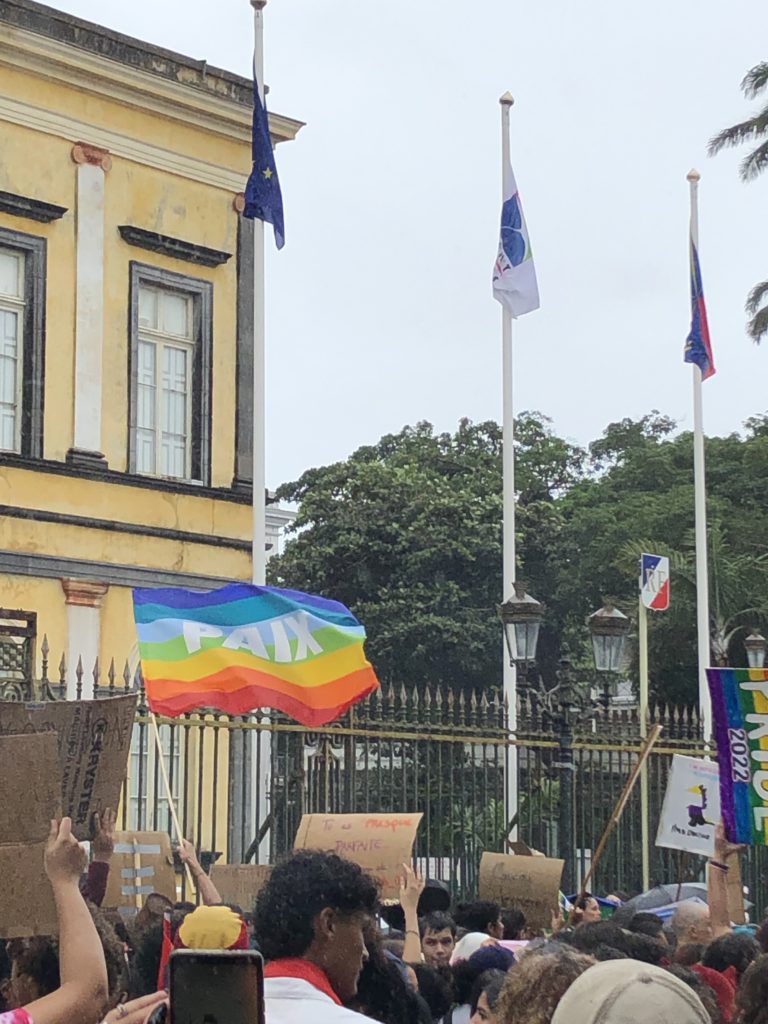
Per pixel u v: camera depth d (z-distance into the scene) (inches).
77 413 959.0
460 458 2133.4
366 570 1907.0
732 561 1777.8
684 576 1715.1
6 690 783.7
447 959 394.0
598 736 786.2
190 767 860.6
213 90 1023.0
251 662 541.3
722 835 382.9
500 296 994.1
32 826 224.2
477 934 391.9
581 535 1895.9
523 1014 195.2
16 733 233.8
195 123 1020.5
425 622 1815.9
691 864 839.1
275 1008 208.8
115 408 979.9
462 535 1886.1
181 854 378.3
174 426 1015.6
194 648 537.0
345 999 228.7
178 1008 175.2
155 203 1002.7
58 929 218.8
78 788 276.1
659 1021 153.4
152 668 529.0
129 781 839.1
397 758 778.8
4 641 912.3
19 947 253.3
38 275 946.7
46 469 940.6
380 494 1923.0
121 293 984.3
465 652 1827.0
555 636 1892.2
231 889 480.4
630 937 323.0
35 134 948.6
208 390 1024.2
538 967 197.3
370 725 703.7
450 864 730.2
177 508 1002.1
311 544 1934.1
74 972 198.4
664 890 630.5
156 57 993.5
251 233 1051.3
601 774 799.1
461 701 733.9
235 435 1039.0
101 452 968.3
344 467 1967.3
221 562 1022.4
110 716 277.7
